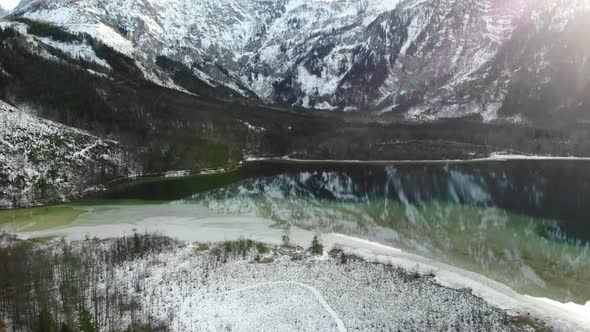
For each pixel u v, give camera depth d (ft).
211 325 102.99
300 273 134.51
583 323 104.01
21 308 106.63
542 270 142.82
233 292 120.78
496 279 133.18
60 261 140.05
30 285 119.75
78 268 134.00
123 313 108.06
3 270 125.70
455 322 104.01
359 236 185.16
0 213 230.68
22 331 97.76
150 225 201.57
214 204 262.88
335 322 104.06
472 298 117.19
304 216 229.04
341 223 212.23
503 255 159.02
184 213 232.12
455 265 145.89
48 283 122.42
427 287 124.26
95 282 125.80
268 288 123.13
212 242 169.17
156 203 264.31
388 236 185.78
